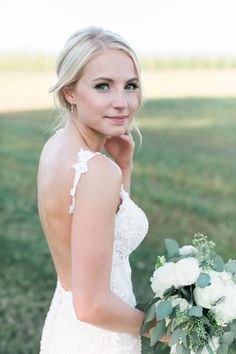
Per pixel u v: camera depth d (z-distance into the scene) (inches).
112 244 79.4
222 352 87.0
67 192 82.4
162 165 335.9
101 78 81.2
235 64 426.6
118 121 82.4
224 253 249.1
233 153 348.2
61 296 92.8
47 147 90.0
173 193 306.2
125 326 83.3
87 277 77.7
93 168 79.6
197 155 347.3
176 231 267.4
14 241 254.8
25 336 183.6
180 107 406.3
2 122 387.9
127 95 83.2
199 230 268.5
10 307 201.0
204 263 89.4
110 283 86.7
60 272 90.4
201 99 413.7
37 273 227.3
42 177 87.8
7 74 425.7
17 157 347.3
